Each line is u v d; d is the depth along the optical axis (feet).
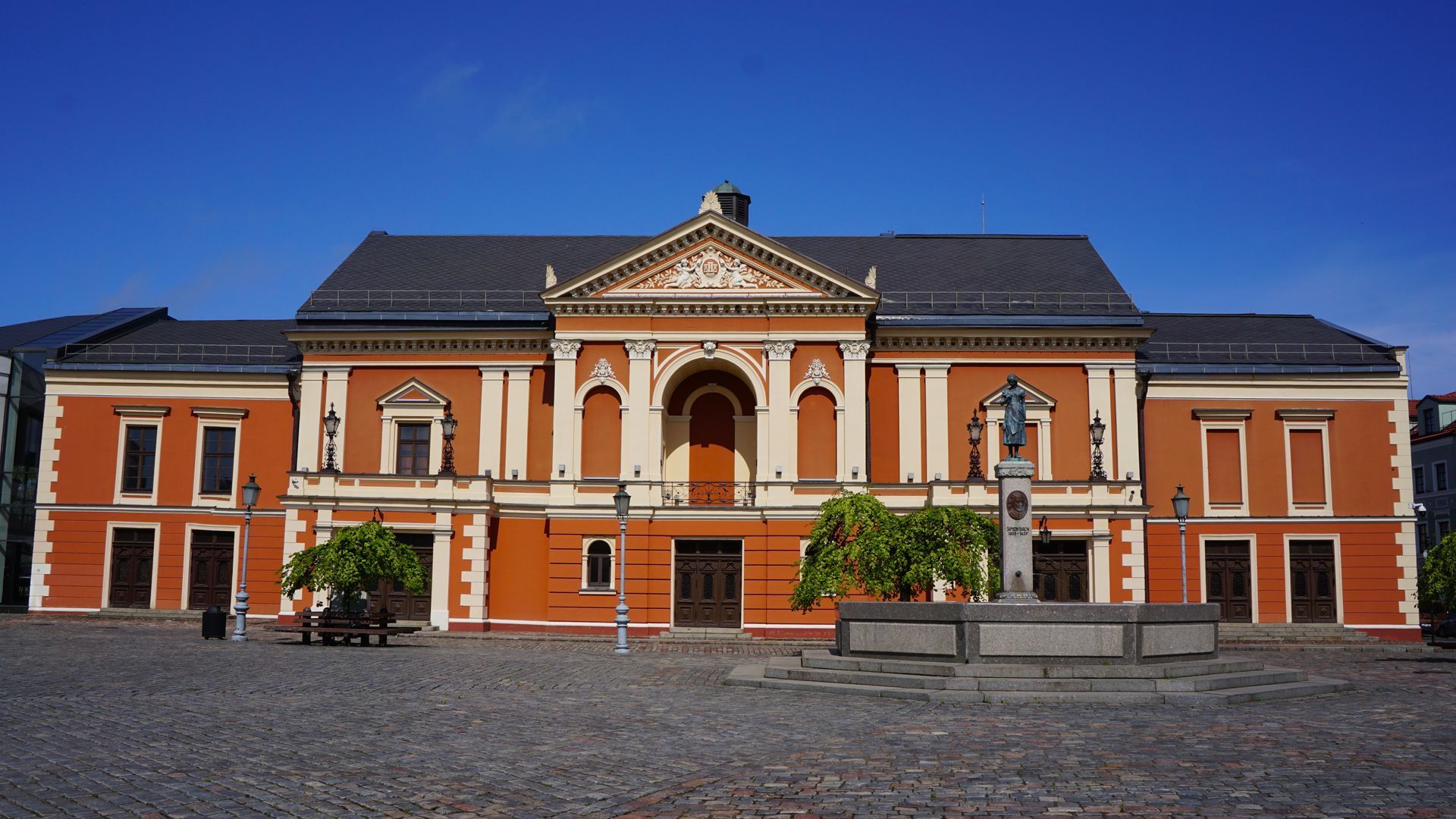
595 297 137.39
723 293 136.77
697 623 134.82
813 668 74.13
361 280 151.12
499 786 39.34
